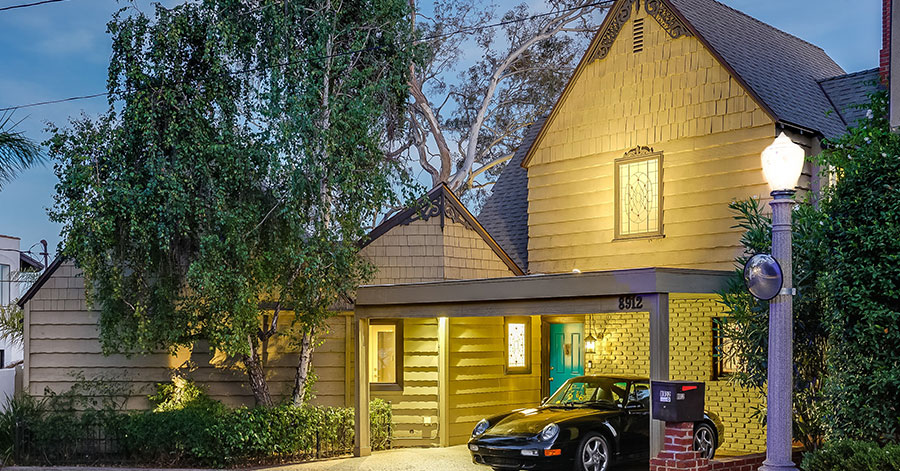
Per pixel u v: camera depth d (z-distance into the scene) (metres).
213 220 14.58
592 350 17.30
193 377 16.69
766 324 11.42
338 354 16.89
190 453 14.62
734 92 15.09
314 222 14.84
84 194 14.27
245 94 15.02
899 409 9.20
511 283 13.27
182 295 15.80
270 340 16.64
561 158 18.05
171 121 14.51
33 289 17.36
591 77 17.59
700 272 11.98
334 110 14.87
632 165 16.77
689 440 11.00
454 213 17.50
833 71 19.12
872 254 9.38
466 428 16.89
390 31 16.09
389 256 17.05
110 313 15.19
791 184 7.60
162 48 14.53
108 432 15.10
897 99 11.44
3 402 17.98
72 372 17.11
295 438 15.01
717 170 15.29
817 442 11.49
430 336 16.94
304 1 15.23
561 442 12.01
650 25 16.58
